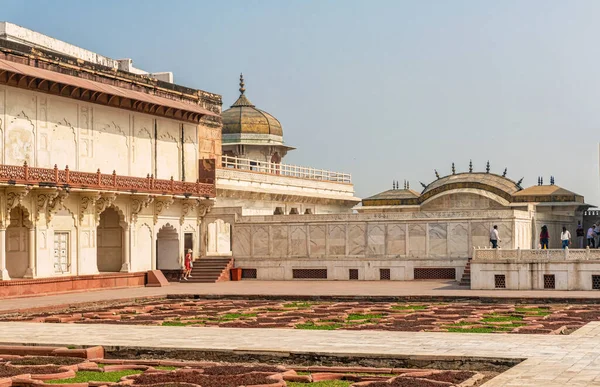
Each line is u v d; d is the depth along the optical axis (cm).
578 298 2847
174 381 1497
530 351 1659
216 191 4609
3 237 3312
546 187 4984
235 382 1473
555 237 4553
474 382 1459
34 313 2806
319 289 3472
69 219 3647
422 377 1503
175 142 4356
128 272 3941
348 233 4122
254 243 4322
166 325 2380
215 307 2930
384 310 2717
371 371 1598
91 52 4681
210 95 4747
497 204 4934
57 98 3612
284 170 5403
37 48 3553
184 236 4356
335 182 5953
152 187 3984
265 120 6075
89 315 2667
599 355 1614
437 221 3966
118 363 1722
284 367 1622
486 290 3281
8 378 1519
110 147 3909
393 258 4028
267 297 3219
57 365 1681
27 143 3459
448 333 1970
